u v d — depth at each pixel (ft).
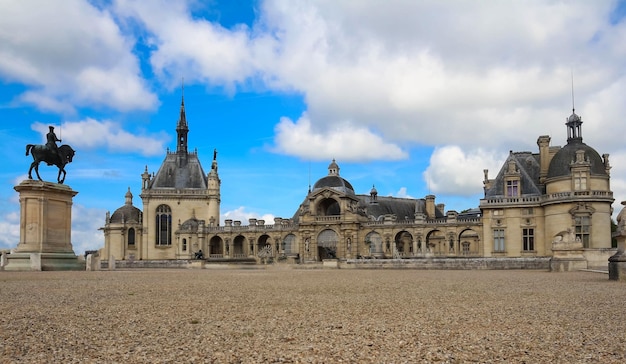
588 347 42.93
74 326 53.11
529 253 288.10
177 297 81.82
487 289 95.81
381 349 42.78
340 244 360.69
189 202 453.58
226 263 323.37
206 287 102.78
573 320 56.29
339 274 169.48
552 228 278.05
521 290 92.63
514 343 44.62
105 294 86.17
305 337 47.60
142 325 53.88
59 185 196.95
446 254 321.52
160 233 450.30
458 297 81.10
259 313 63.00
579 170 271.90
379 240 354.13
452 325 53.67
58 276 143.02
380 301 76.13
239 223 413.18
